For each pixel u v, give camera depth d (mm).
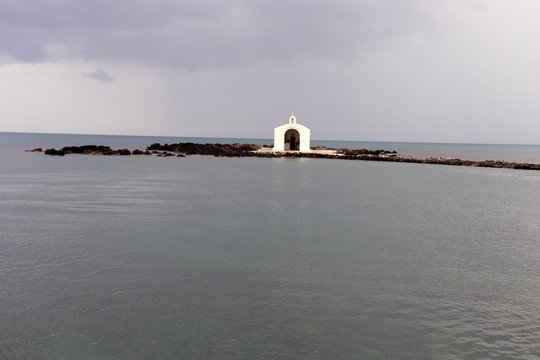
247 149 129500
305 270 17172
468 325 12578
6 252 18969
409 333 12023
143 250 19562
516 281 16328
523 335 12031
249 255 19062
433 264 18328
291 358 10648
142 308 13273
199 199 35344
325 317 12914
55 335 11539
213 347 11078
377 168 76750
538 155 176250
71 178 49812
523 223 27906
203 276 16203
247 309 13352
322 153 110188
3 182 45000
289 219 27594
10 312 12844
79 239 21406
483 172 73688
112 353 10703
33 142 189625
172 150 121375
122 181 47656
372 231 24625
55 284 15125
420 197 40031
